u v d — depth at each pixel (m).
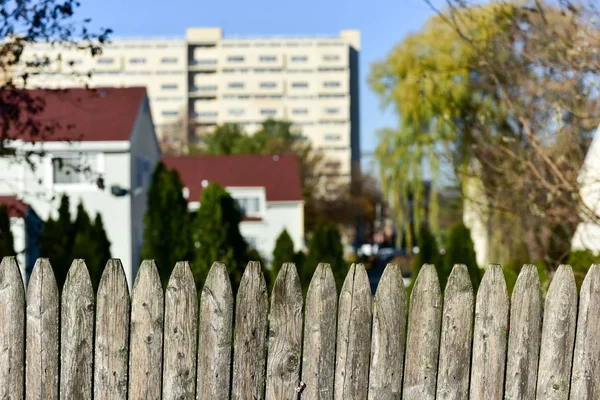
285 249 17.97
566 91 9.65
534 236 12.09
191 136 72.62
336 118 88.31
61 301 3.73
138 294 3.72
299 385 3.76
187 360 3.72
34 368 3.71
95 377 3.72
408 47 19.94
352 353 3.75
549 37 8.81
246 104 87.50
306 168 51.28
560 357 3.81
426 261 11.73
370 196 53.88
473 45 8.91
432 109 17.64
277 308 3.75
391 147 23.16
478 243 23.66
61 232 13.41
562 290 3.82
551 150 10.00
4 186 17.56
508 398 3.80
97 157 18.41
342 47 88.25
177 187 14.97
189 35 86.94
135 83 85.88
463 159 15.98
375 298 3.77
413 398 3.78
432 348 3.78
